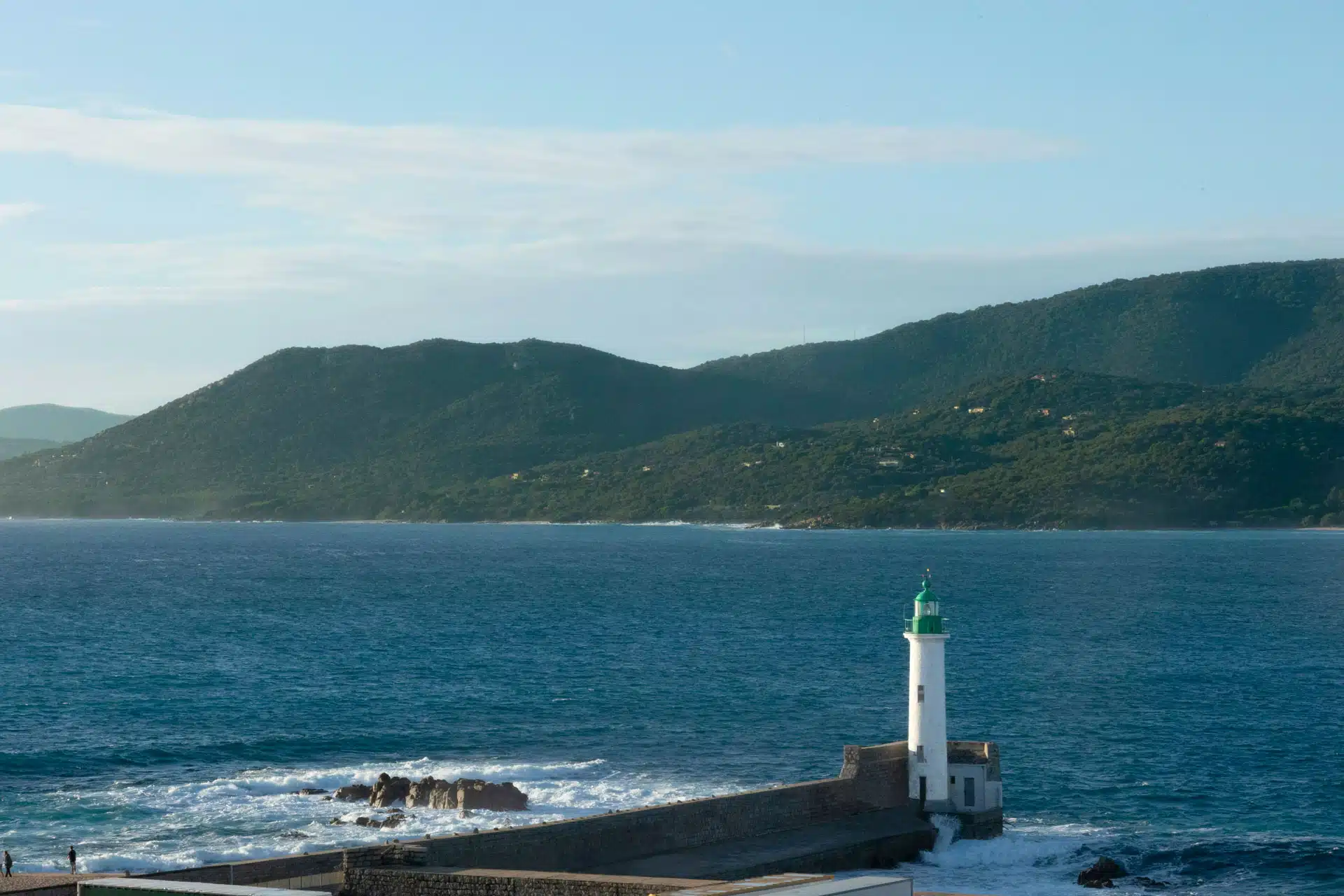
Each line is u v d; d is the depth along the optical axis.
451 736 100.31
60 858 68.81
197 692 120.00
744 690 121.56
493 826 74.25
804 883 43.00
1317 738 99.44
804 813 70.38
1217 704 113.69
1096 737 99.75
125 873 58.91
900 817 72.88
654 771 88.62
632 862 63.25
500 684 125.38
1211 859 70.75
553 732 101.56
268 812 77.88
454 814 77.06
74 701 114.88
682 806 65.75
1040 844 72.62
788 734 101.12
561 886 53.72
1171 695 118.44
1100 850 72.06
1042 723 105.19
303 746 96.75
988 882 66.88
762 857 64.94
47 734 100.50
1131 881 67.25
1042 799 82.44
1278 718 107.50
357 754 94.31
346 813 77.69
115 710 110.88
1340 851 71.81
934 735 73.75
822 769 89.19
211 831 74.19
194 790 82.88
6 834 73.62
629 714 109.19
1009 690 121.38
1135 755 93.75
